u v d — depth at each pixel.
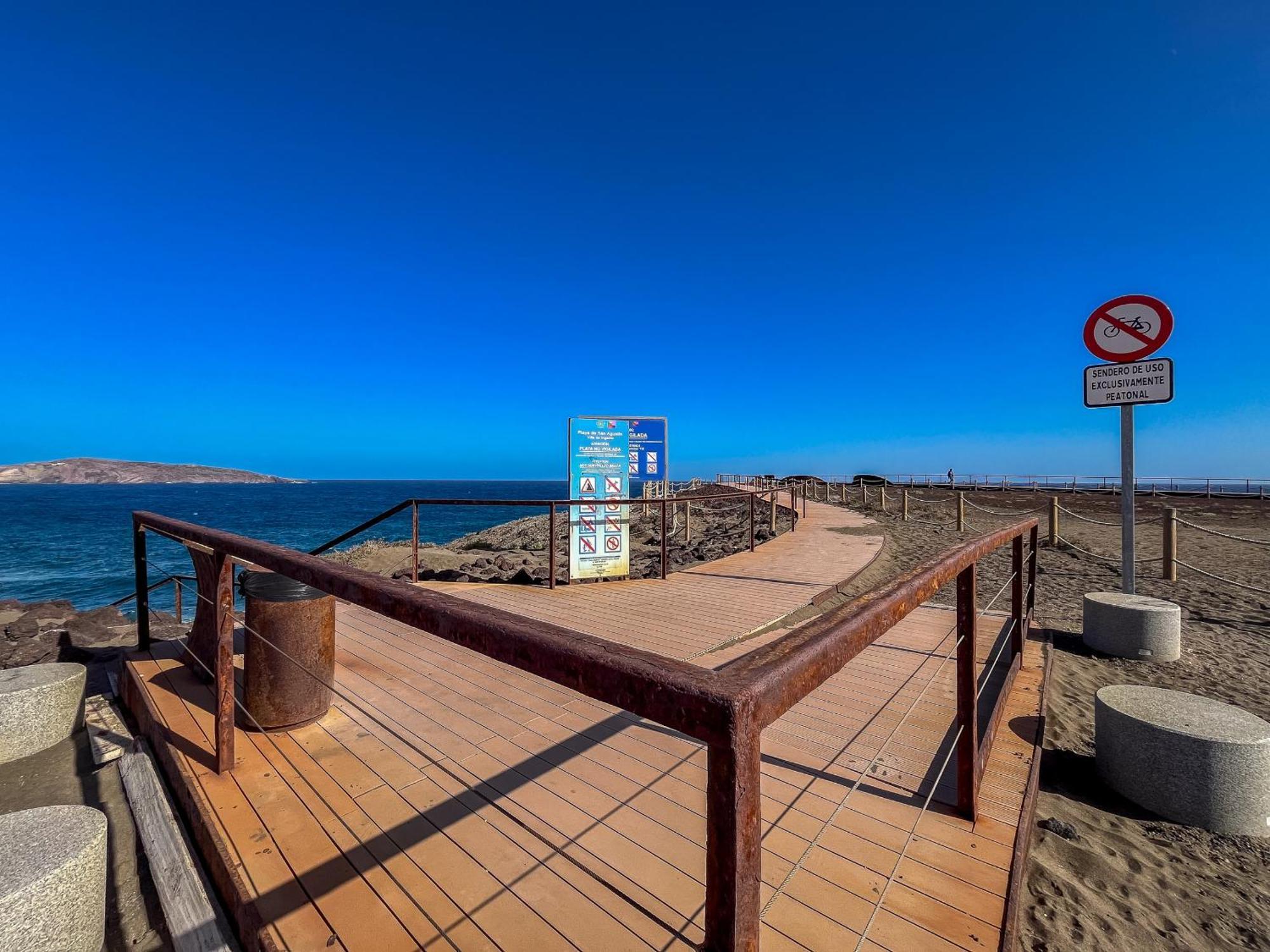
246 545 2.19
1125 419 4.98
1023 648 3.99
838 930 1.63
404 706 3.09
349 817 2.12
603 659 0.93
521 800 2.23
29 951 1.57
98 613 7.39
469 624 1.15
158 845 2.15
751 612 5.31
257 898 1.73
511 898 1.73
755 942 0.83
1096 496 27.28
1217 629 5.50
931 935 1.62
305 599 2.82
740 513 21.50
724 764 0.79
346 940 1.58
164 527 3.29
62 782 2.78
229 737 2.41
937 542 11.62
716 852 0.81
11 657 5.15
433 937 1.59
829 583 6.63
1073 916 1.93
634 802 2.22
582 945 1.56
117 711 3.46
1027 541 4.91
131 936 1.86
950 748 2.68
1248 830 2.38
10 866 1.64
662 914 1.67
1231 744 2.39
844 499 25.44
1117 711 2.69
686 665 0.90
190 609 12.05
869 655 3.98
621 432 7.12
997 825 2.12
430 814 2.14
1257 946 1.83
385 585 1.41
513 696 3.22
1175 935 1.87
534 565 11.72
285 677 2.76
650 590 6.27
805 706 3.15
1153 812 2.53
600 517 6.91
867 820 2.14
